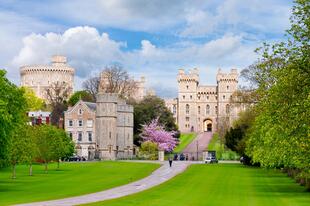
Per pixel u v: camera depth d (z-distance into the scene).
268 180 68.00
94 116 145.50
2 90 57.41
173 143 159.88
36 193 51.19
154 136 155.88
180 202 41.34
